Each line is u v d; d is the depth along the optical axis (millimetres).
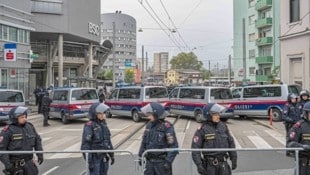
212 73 139625
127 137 18094
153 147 7164
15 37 38969
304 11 30312
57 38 56094
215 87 24766
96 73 72188
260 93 25969
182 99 26375
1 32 36375
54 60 57938
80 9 56469
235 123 24453
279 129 21047
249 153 9453
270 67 70875
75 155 12430
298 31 31109
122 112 26625
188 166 8688
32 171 7305
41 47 57188
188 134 18844
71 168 10648
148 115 7301
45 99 23406
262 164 9305
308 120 7219
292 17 32344
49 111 24344
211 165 6805
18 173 7141
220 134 6930
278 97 25172
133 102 25797
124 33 109500
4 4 37250
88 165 7594
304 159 7156
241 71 70000
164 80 109375
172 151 7039
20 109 7324
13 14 38500
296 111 12414
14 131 7254
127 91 26438
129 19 110812
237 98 26844
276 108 25266
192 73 104250
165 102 26000
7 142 7234
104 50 71000
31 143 7387
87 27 59188
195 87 25641
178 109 26688
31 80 58875
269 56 70000
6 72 37500
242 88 26812
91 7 60781
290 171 8875
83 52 65688
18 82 39656
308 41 30047
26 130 7363
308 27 29812
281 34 33656
